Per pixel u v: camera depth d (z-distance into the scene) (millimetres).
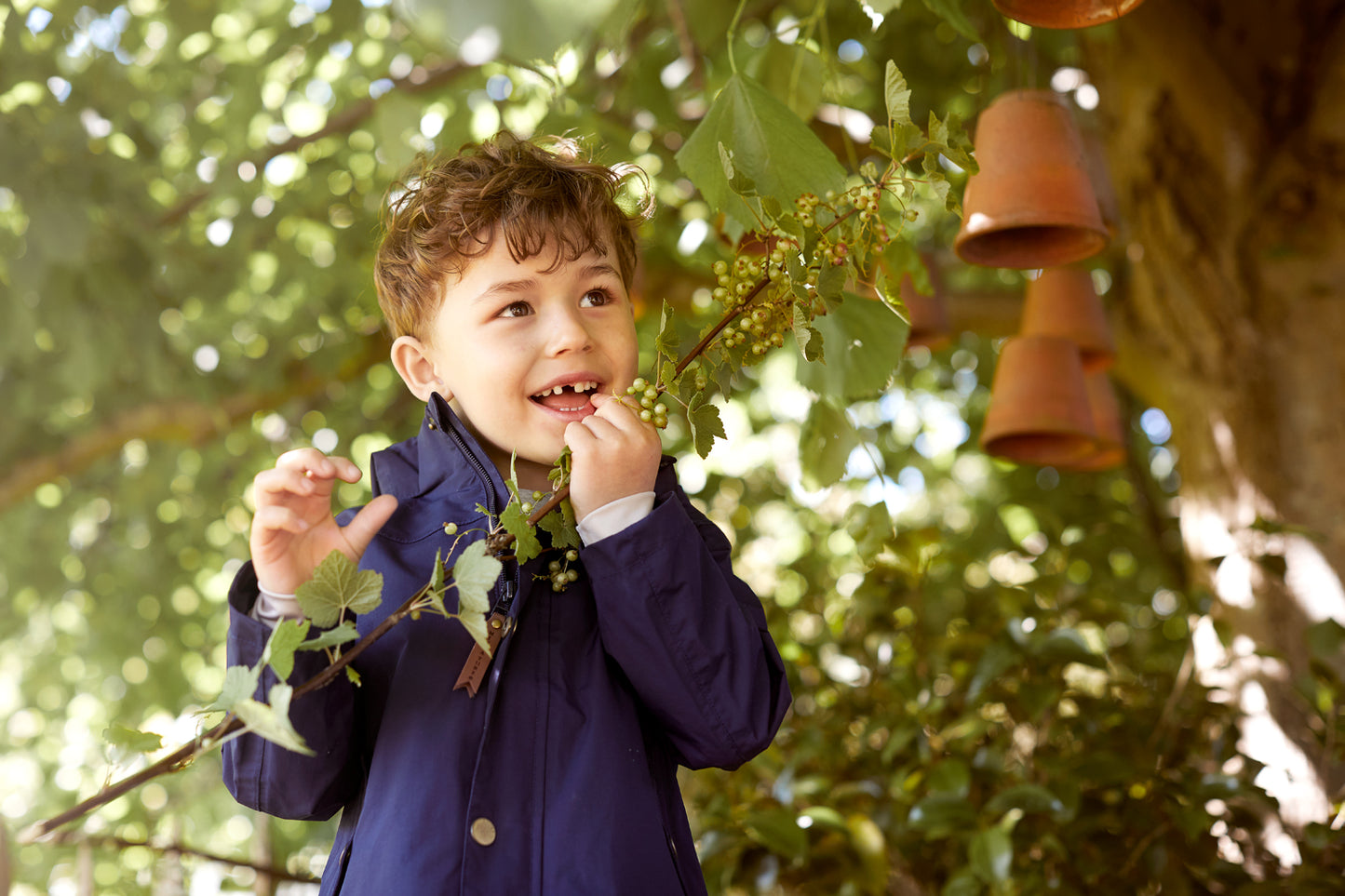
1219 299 2955
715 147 1453
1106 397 3193
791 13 3732
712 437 1173
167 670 5480
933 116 1209
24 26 3605
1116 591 3639
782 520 5367
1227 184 2961
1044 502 5254
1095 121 3314
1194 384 3002
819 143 1438
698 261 3650
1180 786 2123
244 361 4445
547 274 1291
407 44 3553
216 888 2418
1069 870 2150
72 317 3678
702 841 2141
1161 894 2049
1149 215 3064
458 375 1314
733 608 1222
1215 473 2936
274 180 4395
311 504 1127
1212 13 3012
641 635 1166
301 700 1139
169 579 5516
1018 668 2402
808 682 2703
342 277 4445
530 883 1085
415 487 1355
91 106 3709
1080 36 3164
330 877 1167
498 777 1124
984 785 2299
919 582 2533
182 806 4090
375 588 993
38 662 5883
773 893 2244
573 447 1171
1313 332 2854
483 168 1361
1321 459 2785
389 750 1160
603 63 3664
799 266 1172
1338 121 2836
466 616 971
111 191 3635
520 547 1094
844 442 2031
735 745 1184
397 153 2459
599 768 1146
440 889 1067
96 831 3486
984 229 1822
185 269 3992
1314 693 2295
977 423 5832
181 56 4266
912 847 2314
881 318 1767
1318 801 2490
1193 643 2355
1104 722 2371
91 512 5605
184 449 5207
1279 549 2754
